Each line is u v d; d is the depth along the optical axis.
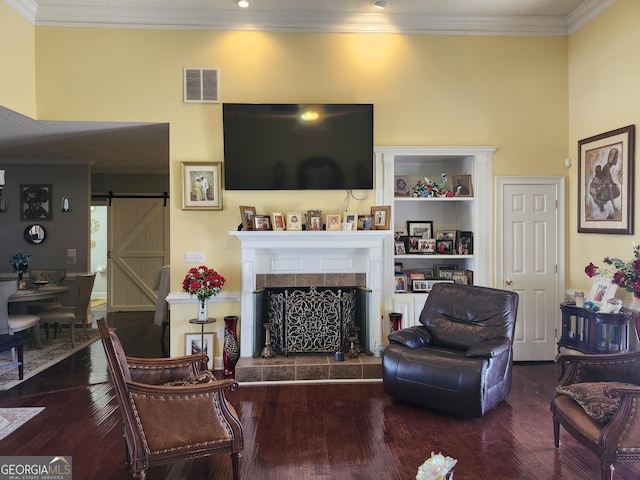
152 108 4.62
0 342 4.11
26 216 7.14
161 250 8.52
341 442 3.04
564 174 4.90
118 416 3.51
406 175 5.14
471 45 4.82
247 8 4.54
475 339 3.76
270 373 4.24
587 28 4.56
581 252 4.71
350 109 4.61
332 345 4.57
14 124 4.65
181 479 2.63
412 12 4.63
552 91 4.88
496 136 4.85
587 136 4.59
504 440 3.07
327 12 4.61
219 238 4.69
